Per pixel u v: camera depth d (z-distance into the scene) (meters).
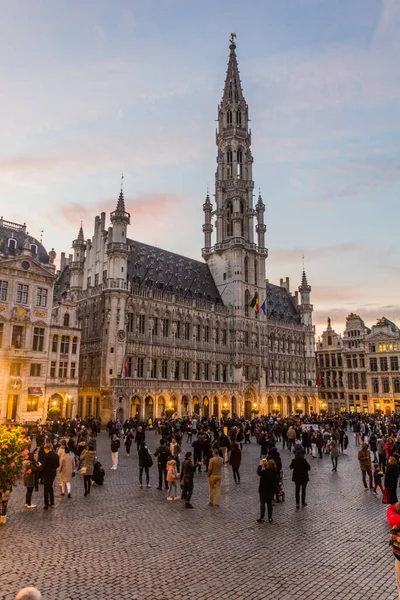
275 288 118.50
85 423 46.91
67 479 20.11
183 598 10.25
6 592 10.41
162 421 56.31
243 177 101.38
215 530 15.33
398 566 8.77
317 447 35.06
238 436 37.28
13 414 52.41
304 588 10.86
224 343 88.81
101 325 69.31
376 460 28.30
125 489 21.94
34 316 55.34
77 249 80.81
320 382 108.88
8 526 15.52
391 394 101.31
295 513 17.84
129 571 11.73
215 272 96.88
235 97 104.56
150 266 82.81
